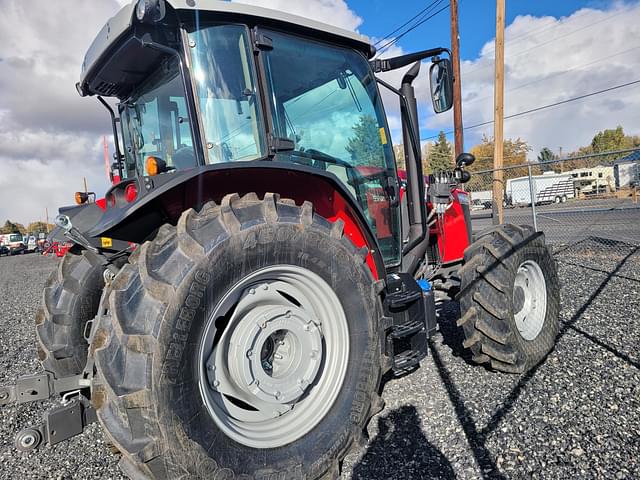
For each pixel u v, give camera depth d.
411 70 3.18
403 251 3.29
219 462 1.71
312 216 2.10
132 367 1.61
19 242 45.22
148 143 2.78
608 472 1.91
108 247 2.58
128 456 1.56
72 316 2.71
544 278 3.32
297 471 1.88
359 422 2.12
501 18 10.05
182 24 2.07
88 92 2.92
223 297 1.81
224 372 1.88
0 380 3.98
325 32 2.62
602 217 14.80
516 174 56.97
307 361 2.07
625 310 4.30
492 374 3.03
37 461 2.46
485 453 2.13
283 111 2.47
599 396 2.59
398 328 2.66
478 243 3.14
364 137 2.97
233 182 2.15
